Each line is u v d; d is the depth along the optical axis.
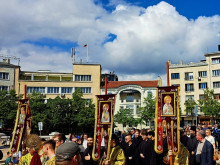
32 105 47.28
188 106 54.06
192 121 52.41
